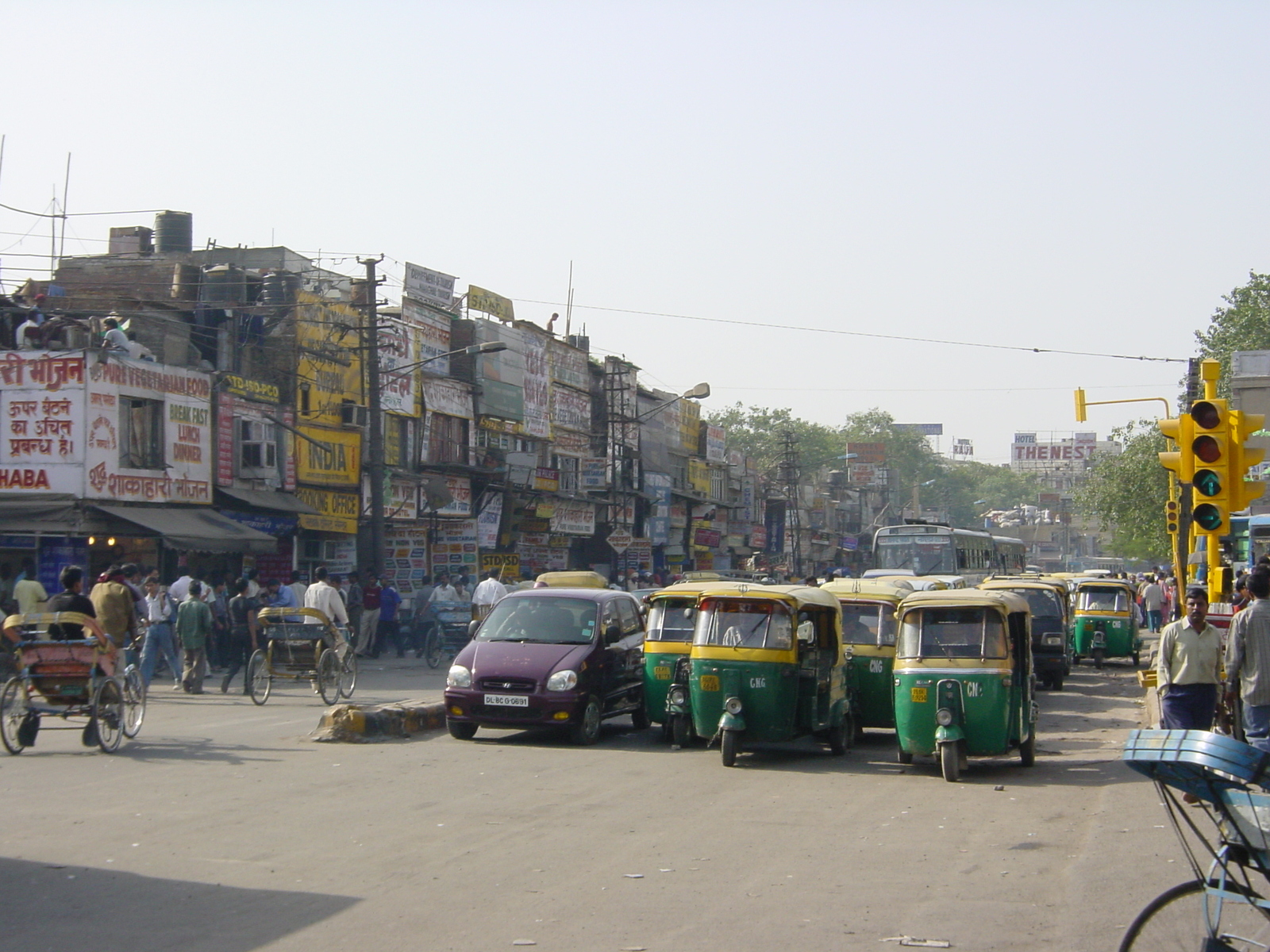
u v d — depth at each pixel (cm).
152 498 2691
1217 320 6175
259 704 1847
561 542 4822
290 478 3219
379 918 696
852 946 650
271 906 720
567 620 1585
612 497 5134
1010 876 816
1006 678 1281
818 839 940
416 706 1589
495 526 4272
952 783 1252
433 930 674
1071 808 1094
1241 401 5053
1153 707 1738
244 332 3241
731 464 7106
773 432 11400
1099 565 10781
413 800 1073
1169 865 839
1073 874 814
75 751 1331
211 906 719
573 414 4988
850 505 10400
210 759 1287
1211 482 1055
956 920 700
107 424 2559
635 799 1112
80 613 1323
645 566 5556
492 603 2706
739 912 718
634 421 5253
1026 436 18225
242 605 2052
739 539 7150
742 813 1048
